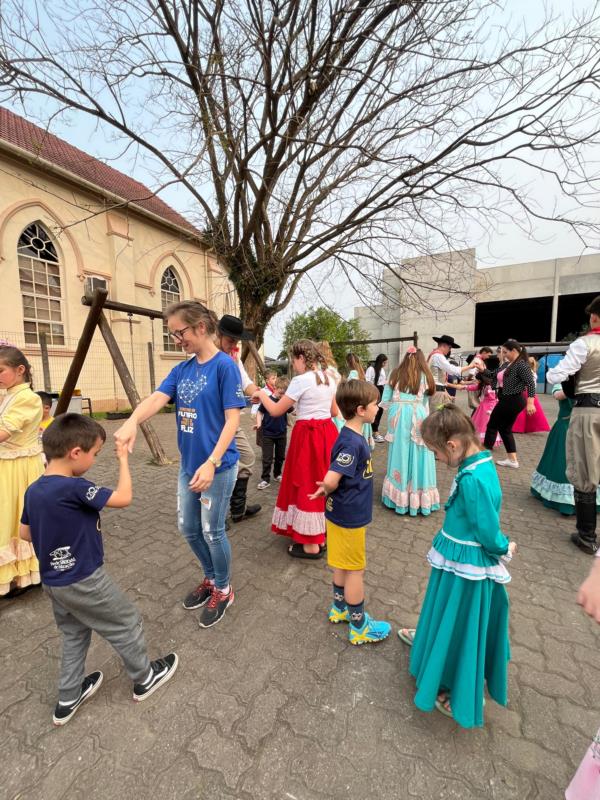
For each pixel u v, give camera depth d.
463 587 1.56
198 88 5.98
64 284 10.34
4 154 8.93
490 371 6.54
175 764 1.45
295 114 5.66
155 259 12.95
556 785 1.37
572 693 1.75
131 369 12.05
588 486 3.02
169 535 3.39
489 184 6.16
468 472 1.54
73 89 5.45
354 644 2.06
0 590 2.38
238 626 2.22
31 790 1.36
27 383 2.46
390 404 3.94
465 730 1.57
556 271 22.39
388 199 6.88
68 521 1.49
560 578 2.71
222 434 2.01
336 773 1.41
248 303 8.07
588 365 2.98
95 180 11.72
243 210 7.42
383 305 8.38
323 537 2.96
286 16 5.01
